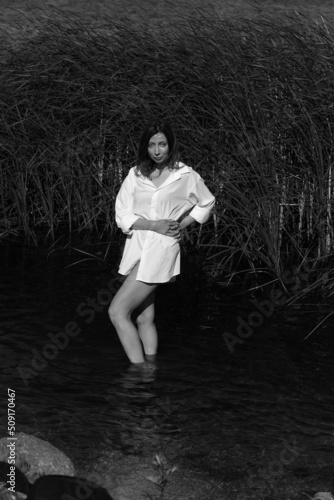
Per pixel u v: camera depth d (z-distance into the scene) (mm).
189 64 9094
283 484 4207
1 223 9508
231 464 4418
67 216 9906
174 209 5609
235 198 8219
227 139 8586
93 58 9695
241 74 8781
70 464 4172
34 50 10242
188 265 8266
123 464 4363
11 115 9594
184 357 6000
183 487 4121
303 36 9078
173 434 4793
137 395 5348
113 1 15617
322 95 8266
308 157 8422
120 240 9133
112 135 9289
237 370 5789
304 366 5883
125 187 5617
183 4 14547
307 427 4926
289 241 8656
